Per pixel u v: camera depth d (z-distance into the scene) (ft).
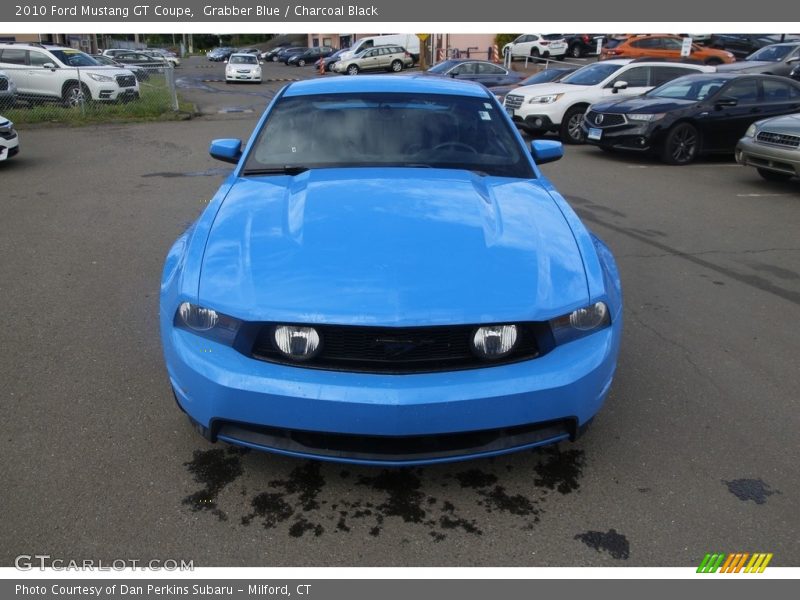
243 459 9.07
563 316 7.82
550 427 7.95
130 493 8.32
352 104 12.37
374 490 8.52
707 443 9.64
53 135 44.98
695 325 14.12
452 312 7.41
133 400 10.51
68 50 55.62
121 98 56.03
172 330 8.13
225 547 7.54
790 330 13.91
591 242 9.16
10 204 24.30
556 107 43.14
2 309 14.21
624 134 35.91
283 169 11.11
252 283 7.80
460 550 7.56
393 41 133.80
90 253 18.39
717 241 20.70
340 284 7.64
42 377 11.21
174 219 22.39
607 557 7.47
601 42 111.55
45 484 8.43
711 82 36.83
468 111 12.42
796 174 27.14
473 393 7.29
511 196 10.04
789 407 10.71
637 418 10.30
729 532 7.84
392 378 7.35
